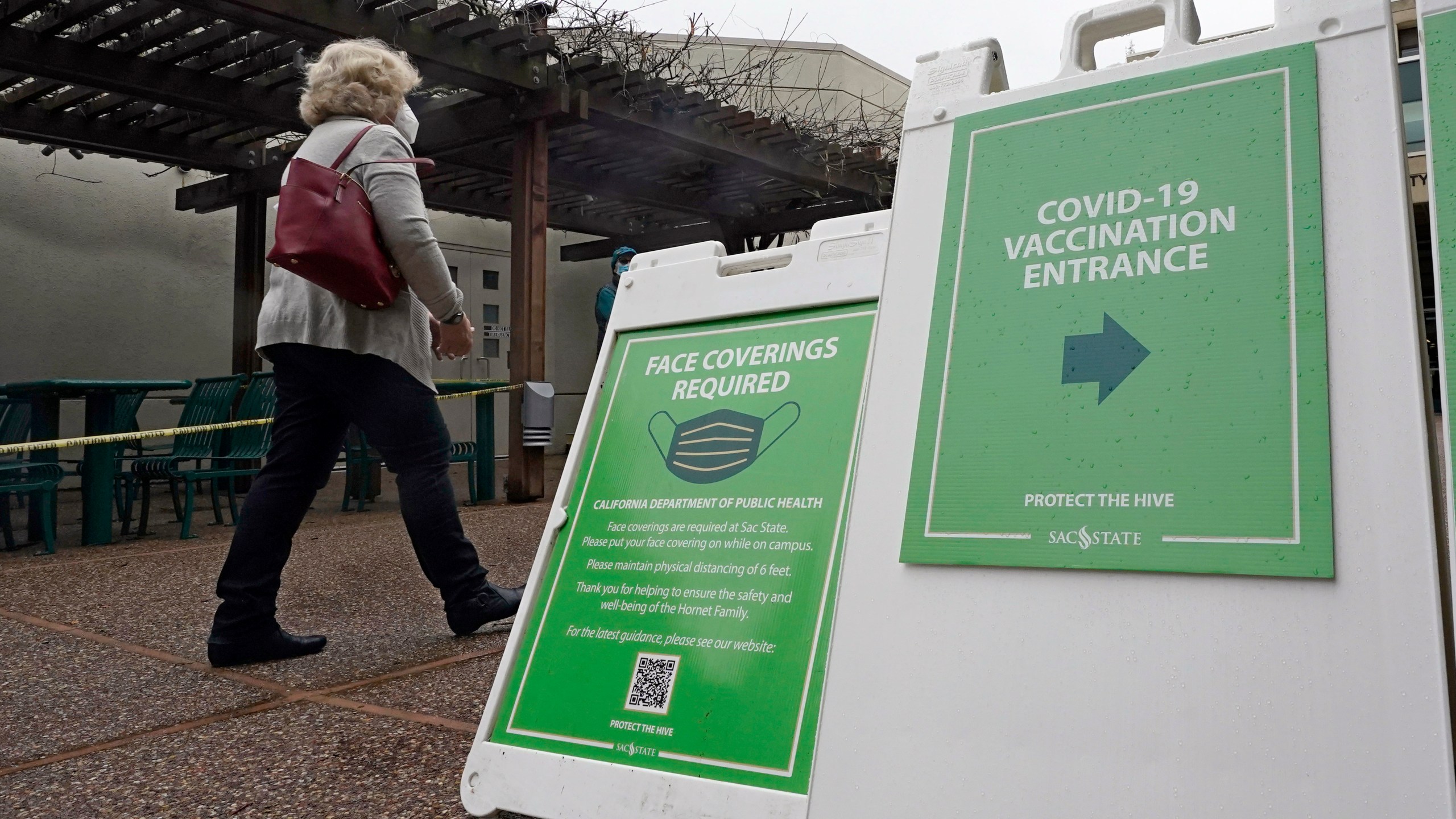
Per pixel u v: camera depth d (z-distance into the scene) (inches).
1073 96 43.5
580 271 492.7
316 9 215.8
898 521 41.3
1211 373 36.8
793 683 45.7
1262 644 33.5
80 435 325.4
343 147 97.3
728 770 45.1
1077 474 38.1
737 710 46.4
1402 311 34.2
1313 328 35.6
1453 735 30.6
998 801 35.8
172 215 359.3
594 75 268.5
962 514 39.8
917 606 39.6
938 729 37.7
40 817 63.0
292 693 89.3
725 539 51.4
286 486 101.7
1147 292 39.0
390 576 151.7
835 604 42.8
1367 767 31.1
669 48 317.1
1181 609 35.1
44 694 91.5
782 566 49.0
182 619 125.3
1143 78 42.1
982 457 40.1
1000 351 41.3
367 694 87.9
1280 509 34.4
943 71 48.3
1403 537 32.4
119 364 342.3
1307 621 33.1
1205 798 32.9
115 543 206.8
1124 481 37.2
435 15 233.3
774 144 331.3
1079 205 41.7
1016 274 42.1
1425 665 31.1
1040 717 36.0
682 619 50.3
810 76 434.3
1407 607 31.8
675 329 60.1
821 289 54.9
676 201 391.2
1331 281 35.8
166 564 170.2
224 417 236.5
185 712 84.7
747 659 47.4
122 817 62.4
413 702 84.7
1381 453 33.4
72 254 332.5
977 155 45.2
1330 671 32.4
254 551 100.5
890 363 44.0
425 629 114.7
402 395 102.6
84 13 219.1
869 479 42.8
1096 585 36.6
